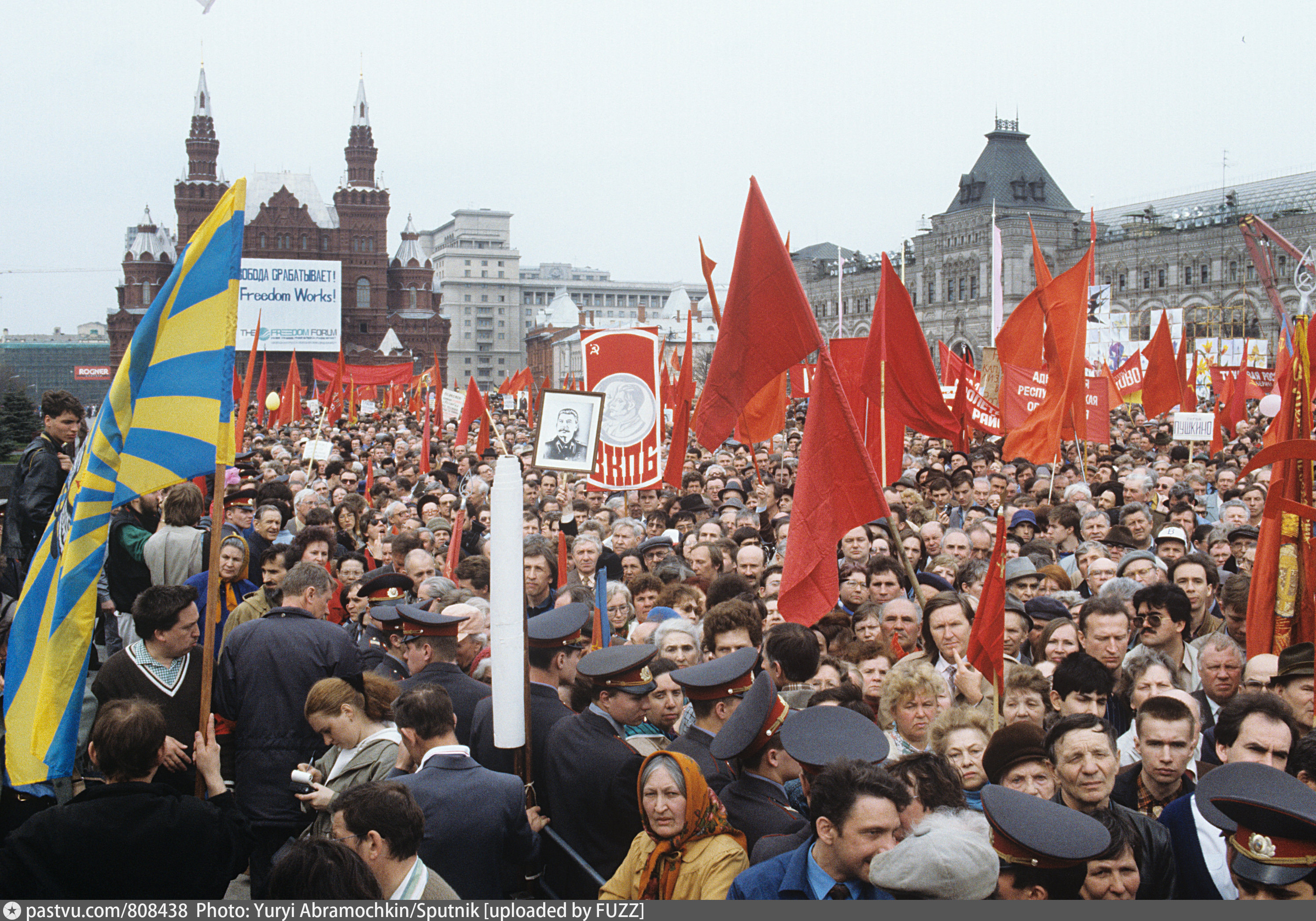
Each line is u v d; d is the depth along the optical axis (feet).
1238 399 90.22
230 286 19.51
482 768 17.65
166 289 19.25
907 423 43.60
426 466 73.36
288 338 284.00
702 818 15.02
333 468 63.31
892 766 14.73
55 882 15.28
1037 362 52.65
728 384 24.13
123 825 15.49
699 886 14.75
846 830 12.49
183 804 16.10
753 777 16.69
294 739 21.76
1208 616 28.60
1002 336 53.26
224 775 23.50
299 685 21.91
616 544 40.27
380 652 26.55
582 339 39.37
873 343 42.57
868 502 21.83
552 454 23.22
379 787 14.57
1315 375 24.61
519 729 15.39
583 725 18.69
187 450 19.08
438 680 22.27
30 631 18.71
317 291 285.23
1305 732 19.19
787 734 14.94
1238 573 28.89
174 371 19.21
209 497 36.94
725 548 35.76
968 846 11.52
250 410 187.73
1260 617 21.84
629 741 20.62
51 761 18.22
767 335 23.61
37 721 18.25
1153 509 45.98
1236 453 67.00
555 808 18.58
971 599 29.27
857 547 35.37
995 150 347.15
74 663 18.54
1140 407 147.74
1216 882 15.37
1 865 15.12
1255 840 12.78
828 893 12.85
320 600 23.43
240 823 17.76
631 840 17.83
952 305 348.59
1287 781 13.25
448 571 36.37
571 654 21.09
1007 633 24.47
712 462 71.61
